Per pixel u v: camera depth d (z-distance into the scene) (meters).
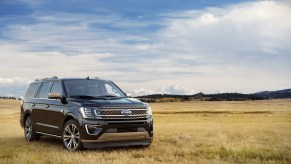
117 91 11.58
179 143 11.57
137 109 10.06
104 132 9.57
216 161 8.24
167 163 8.07
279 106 119.25
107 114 9.70
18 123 27.86
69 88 10.95
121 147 10.79
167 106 123.75
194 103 154.75
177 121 30.97
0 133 16.53
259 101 177.88
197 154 9.49
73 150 9.91
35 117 12.09
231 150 9.70
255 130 16.91
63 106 10.55
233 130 16.95
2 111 65.12
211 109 93.31
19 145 11.41
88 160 8.19
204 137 13.51
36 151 10.04
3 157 9.17
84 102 10.00
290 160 8.46
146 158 8.78
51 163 8.04
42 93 12.07
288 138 13.08
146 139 10.23
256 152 9.32
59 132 10.66
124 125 9.77
